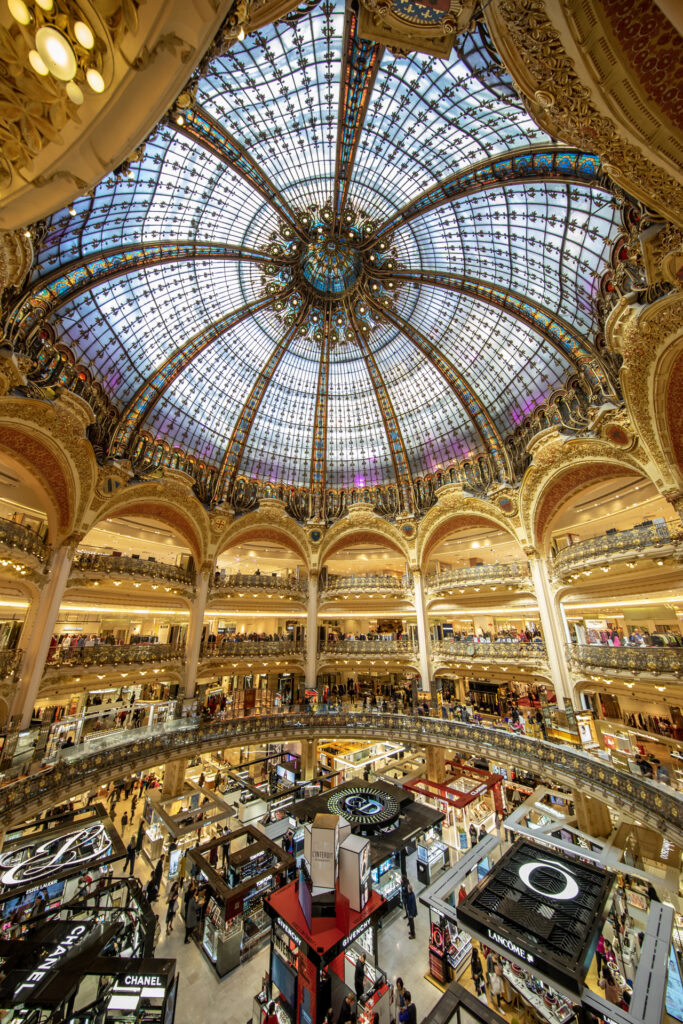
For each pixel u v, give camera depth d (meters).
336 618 35.75
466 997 7.45
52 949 9.21
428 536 31.48
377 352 30.33
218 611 29.84
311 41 14.41
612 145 6.71
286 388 31.25
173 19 3.98
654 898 13.84
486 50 12.32
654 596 19.53
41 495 19.84
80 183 5.02
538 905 8.39
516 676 25.55
